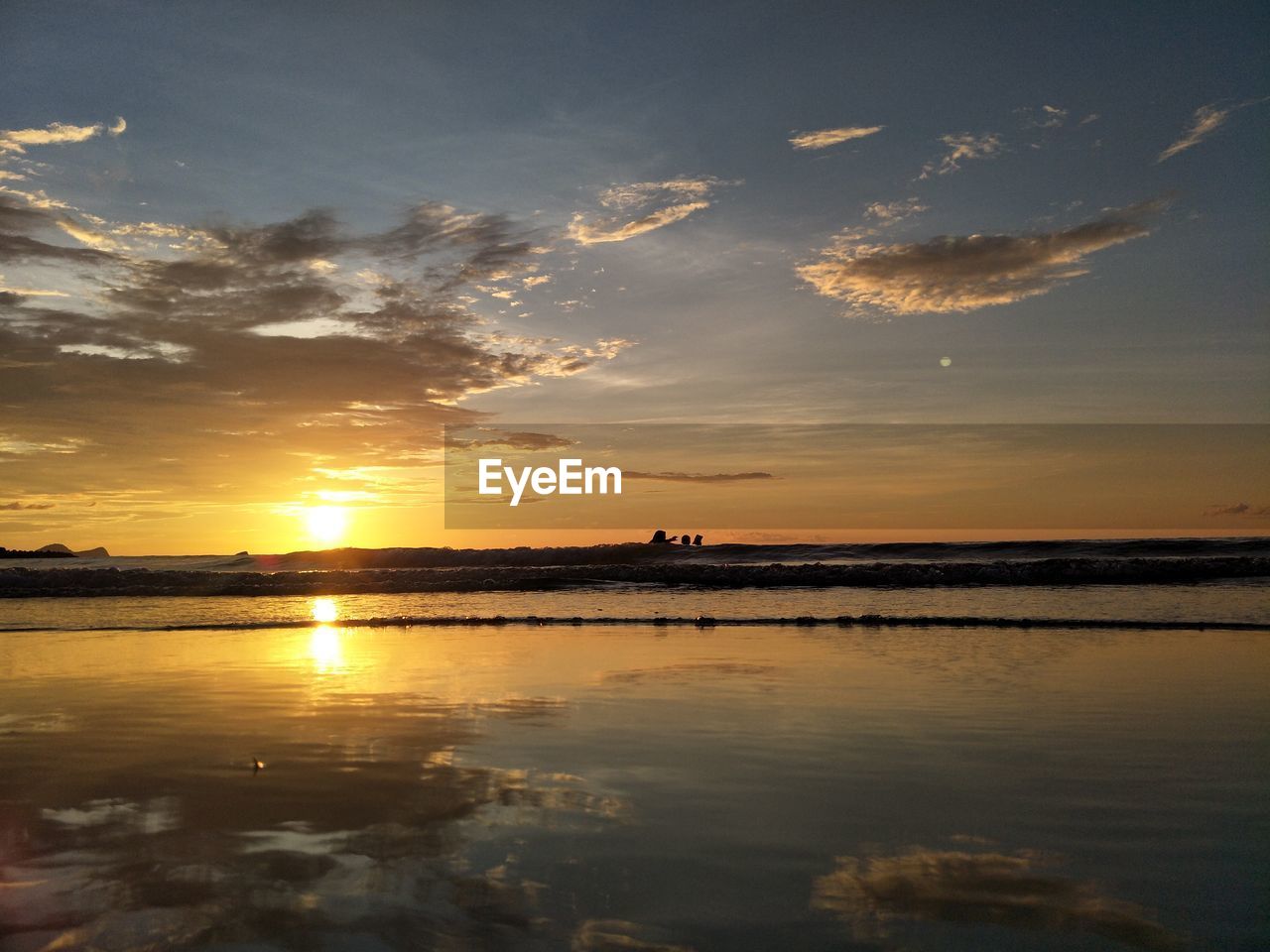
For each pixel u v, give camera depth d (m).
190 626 13.09
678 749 5.23
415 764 4.95
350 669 8.54
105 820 3.99
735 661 8.74
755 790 4.38
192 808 4.16
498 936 2.78
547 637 11.16
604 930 2.82
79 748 5.41
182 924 2.89
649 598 16.48
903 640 10.30
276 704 6.78
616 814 4.01
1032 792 4.31
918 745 5.30
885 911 2.95
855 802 4.17
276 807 4.16
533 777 4.64
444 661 9.00
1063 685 7.27
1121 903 3.01
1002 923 2.86
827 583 18.69
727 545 30.41
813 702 6.64
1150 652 9.16
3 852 3.59
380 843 3.65
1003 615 12.69
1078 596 15.11
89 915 2.96
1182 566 18.03
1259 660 8.47
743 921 2.88
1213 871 3.29
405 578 20.86
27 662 9.28
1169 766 4.79
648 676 7.91
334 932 2.82
